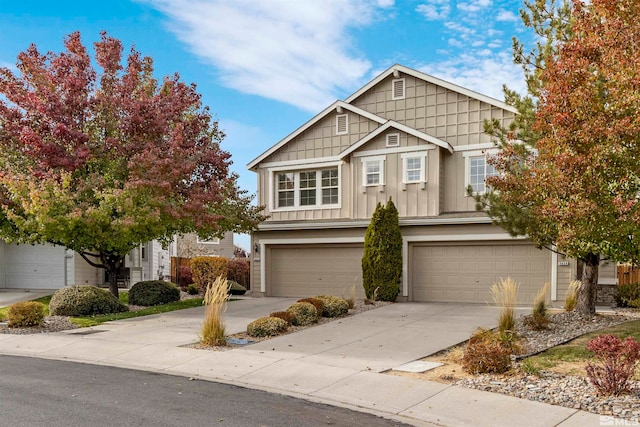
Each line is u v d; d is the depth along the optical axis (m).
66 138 15.64
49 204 14.51
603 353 7.35
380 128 19.23
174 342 11.48
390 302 17.75
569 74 9.22
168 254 30.86
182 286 25.36
